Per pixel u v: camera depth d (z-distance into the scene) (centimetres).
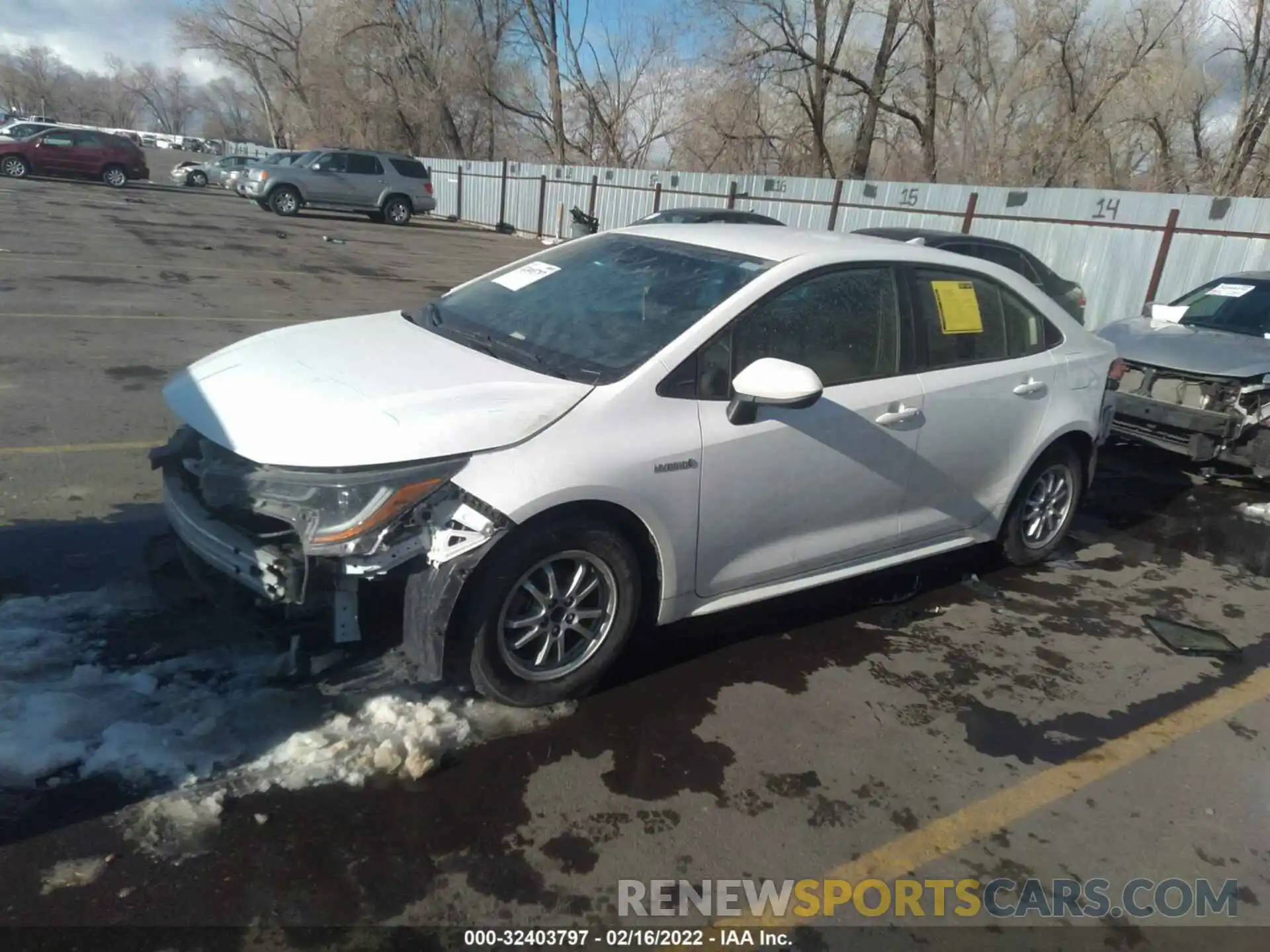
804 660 392
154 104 13050
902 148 3116
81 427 592
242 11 5475
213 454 324
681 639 399
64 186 2739
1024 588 486
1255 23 2292
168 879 246
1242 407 646
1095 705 378
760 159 3198
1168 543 573
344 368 344
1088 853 292
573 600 332
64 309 964
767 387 327
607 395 328
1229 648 430
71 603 371
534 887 257
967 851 288
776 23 2662
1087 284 1455
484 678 317
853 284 398
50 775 277
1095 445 513
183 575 385
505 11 4047
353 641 305
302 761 293
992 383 443
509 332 384
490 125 4359
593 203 2647
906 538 433
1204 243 1304
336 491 290
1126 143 2738
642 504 328
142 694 316
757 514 365
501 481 300
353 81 4525
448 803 285
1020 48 2723
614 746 321
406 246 2130
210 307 1073
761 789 307
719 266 390
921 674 389
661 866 270
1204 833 305
